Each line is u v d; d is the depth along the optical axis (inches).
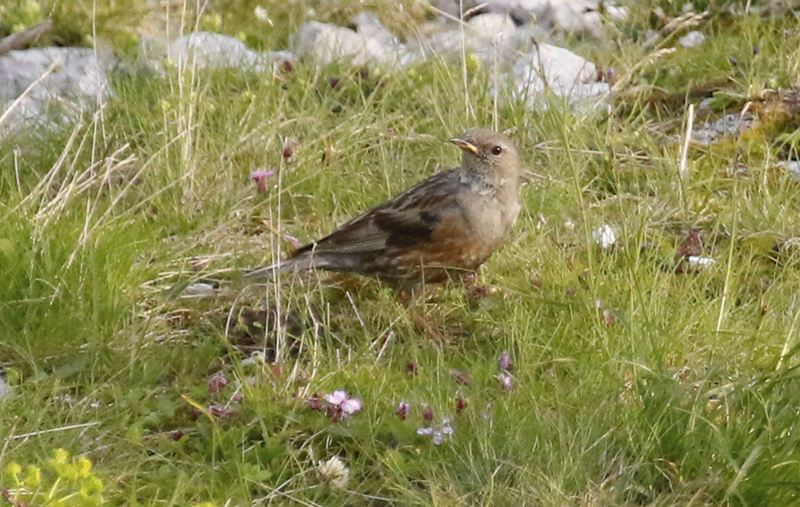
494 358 382.9
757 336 380.5
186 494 319.0
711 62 644.1
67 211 447.8
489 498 307.1
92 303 398.9
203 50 616.1
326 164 507.5
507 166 420.2
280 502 315.3
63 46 625.0
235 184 494.9
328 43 630.5
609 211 489.7
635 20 723.4
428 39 673.0
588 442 327.0
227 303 423.5
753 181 509.7
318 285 428.8
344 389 360.5
